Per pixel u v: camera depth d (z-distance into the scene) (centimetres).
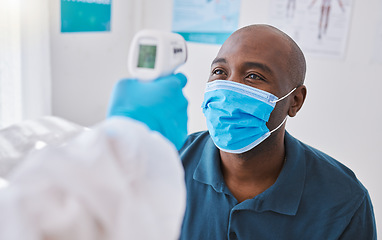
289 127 250
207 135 106
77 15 240
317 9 229
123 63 291
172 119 51
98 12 257
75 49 245
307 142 247
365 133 229
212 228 89
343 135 236
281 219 86
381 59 217
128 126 40
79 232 34
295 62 87
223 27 263
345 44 226
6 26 189
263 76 84
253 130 86
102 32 264
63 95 244
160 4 286
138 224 37
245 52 84
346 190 88
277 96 86
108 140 39
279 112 88
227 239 88
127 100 50
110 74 280
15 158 54
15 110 200
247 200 86
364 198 89
